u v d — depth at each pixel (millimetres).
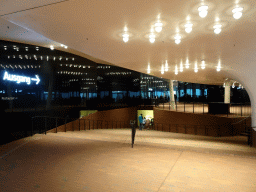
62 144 7484
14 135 11023
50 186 4062
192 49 7426
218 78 17109
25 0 3811
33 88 12680
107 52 8094
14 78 11336
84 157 5918
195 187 4012
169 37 6094
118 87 25688
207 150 6684
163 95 38031
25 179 4398
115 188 3973
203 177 4496
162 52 7980
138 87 29734
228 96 24203
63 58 15961
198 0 3822
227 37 5965
